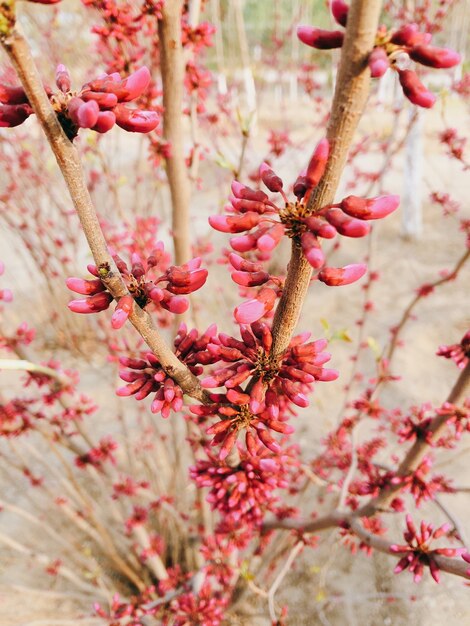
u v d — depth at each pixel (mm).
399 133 8180
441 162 10289
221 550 2383
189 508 3951
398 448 4559
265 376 1079
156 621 2977
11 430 2418
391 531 3977
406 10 2900
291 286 936
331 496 4395
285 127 6160
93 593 3756
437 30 2959
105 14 1688
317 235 806
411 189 8070
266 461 1255
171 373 1069
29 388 4773
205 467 1551
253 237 827
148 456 4098
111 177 3043
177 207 2035
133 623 2432
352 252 8164
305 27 780
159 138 1991
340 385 5672
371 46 683
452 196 9211
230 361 1065
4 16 577
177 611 2516
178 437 3711
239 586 3412
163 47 1611
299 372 1025
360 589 3875
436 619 3643
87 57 4055
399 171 10086
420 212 8289
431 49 707
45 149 4227
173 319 2443
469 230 2512
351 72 702
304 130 11258
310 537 2660
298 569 4039
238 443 1485
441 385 5609
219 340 1084
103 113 702
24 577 3918
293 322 1001
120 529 4258
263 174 896
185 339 1140
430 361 5945
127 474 4324
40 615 3578
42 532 4242
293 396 1020
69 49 3986
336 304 7066
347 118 735
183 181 1969
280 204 3969
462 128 11188
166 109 1765
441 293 7102
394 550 1468
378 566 4031
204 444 2070
